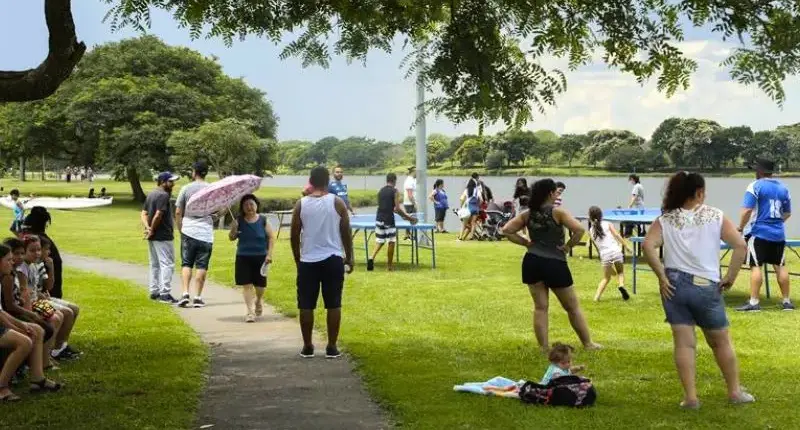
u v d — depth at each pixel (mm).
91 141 59719
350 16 6762
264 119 62719
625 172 45375
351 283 15195
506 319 11508
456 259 19406
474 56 6027
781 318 11438
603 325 10984
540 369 8383
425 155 23828
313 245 9000
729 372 6938
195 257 12961
